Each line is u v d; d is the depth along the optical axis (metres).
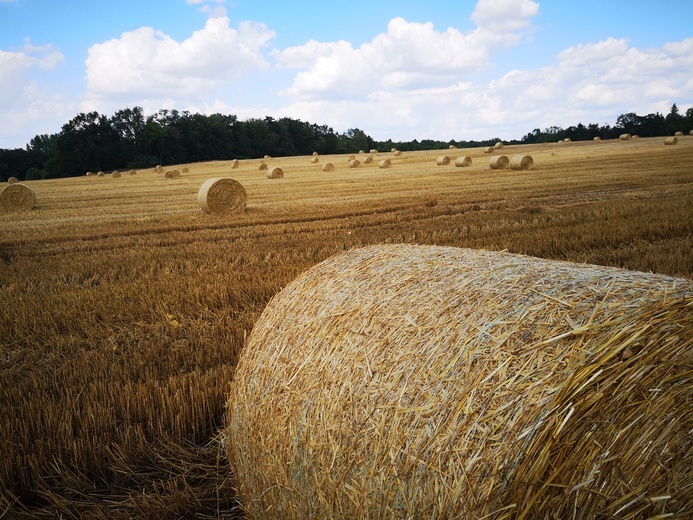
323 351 2.96
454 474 2.07
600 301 2.25
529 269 2.80
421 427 2.26
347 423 2.58
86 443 4.02
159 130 96.75
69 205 25.83
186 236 14.32
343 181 33.81
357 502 2.45
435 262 3.23
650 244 10.29
